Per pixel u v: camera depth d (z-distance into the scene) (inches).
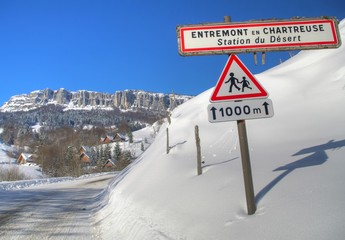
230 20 184.7
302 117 577.6
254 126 616.1
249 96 178.9
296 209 162.7
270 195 194.1
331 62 776.3
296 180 204.2
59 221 375.2
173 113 1257.4
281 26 185.5
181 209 253.1
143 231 250.1
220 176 299.7
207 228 192.5
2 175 1624.0
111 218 359.9
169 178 404.5
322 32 186.9
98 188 936.9
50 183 1247.5
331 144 312.2
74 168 2389.3
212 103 178.1
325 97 628.7
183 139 800.3
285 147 388.8
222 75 181.5
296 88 751.7
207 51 180.7
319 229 136.4
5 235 309.9
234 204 208.4
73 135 5088.6
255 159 341.7
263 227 159.9
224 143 610.5
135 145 4589.1
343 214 139.6
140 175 514.0
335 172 195.2
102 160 2942.9
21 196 655.8
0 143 4739.2
